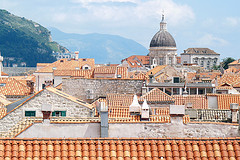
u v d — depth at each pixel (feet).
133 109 352.90
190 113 448.24
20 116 406.82
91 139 255.91
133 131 310.24
